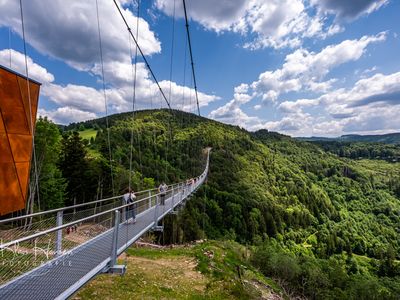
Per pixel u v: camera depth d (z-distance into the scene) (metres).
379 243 95.56
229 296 13.04
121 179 38.34
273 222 75.56
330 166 159.00
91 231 8.41
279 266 30.70
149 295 10.80
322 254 76.75
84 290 9.98
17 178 8.01
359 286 40.41
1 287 4.39
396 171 182.12
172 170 57.06
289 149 167.75
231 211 65.06
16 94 7.87
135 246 20.44
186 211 46.44
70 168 35.81
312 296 31.33
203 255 19.22
